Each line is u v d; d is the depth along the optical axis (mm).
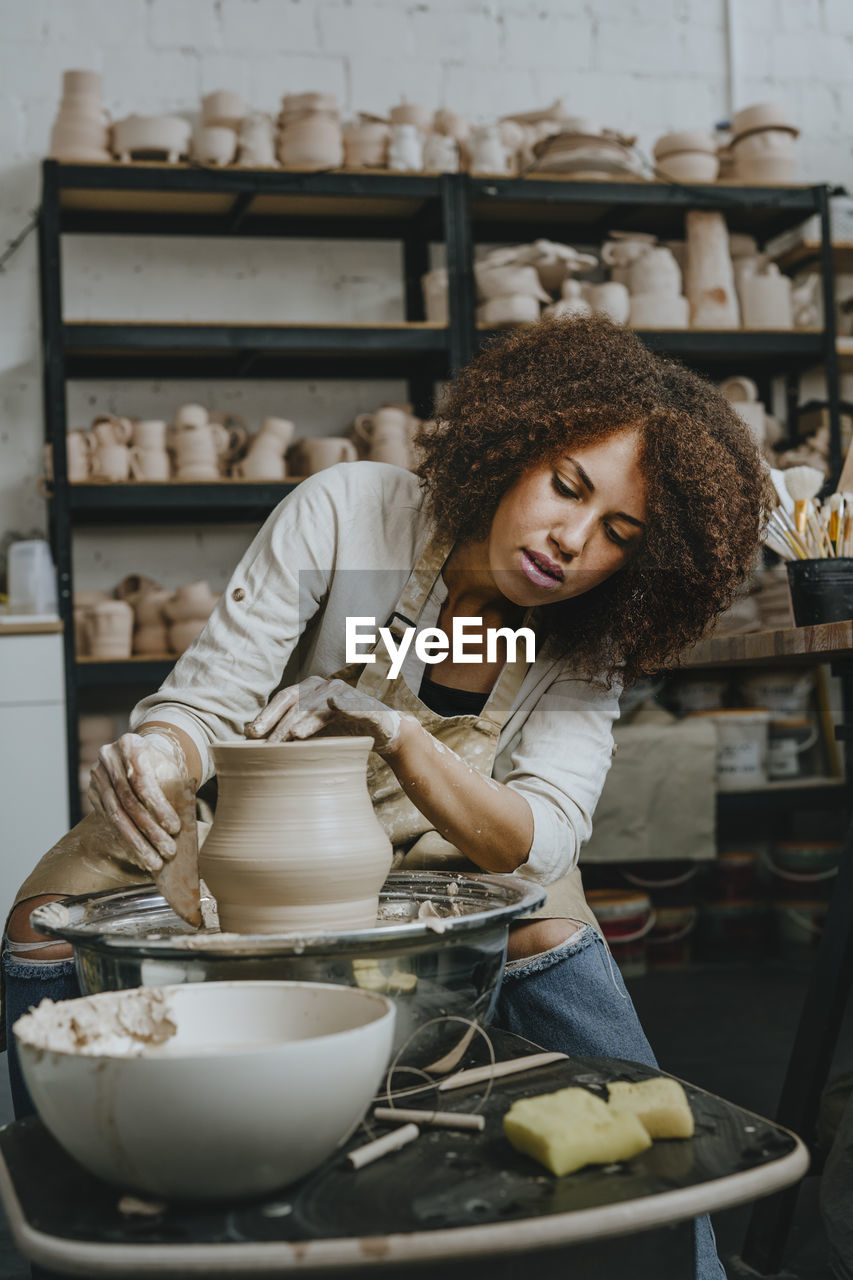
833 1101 1479
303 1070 568
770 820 3623
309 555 1189
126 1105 557
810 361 3619
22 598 2967
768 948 3262
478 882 985
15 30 3355
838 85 3918
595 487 1056
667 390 1128
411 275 3576
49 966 1062
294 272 3533
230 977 723
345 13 3578
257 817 818
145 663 3033
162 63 3449
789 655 1505
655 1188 594
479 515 1153
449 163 3287
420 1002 753
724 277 3391
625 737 2969
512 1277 658
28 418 3328
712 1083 2041
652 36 3793
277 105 3523
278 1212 582
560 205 3471
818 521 1632
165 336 3084
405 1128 682
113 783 838
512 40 3697
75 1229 563
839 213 3604
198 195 3227
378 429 3229
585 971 1103
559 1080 779
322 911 818
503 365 1186
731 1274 1400
